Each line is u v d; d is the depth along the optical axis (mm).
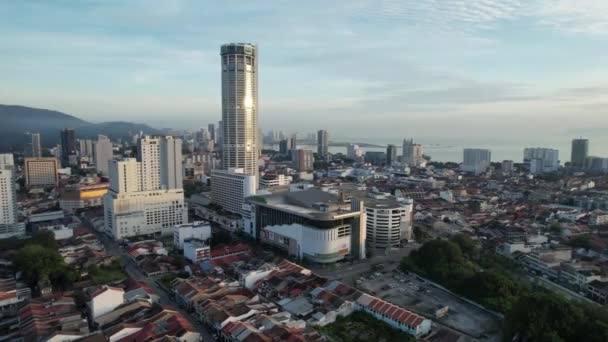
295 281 197875
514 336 145625
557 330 136500
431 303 186750
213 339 152125
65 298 176750
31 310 162625
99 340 140875
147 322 154000
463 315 174125
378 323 163875
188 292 181875
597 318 141000
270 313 168625
